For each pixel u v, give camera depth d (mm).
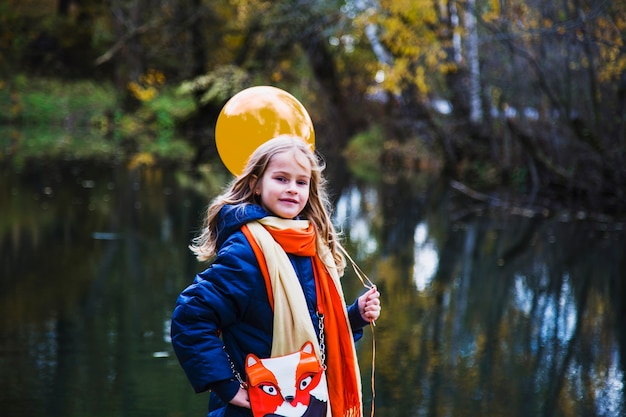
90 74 34031
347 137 22781
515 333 5770
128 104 29922
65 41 34062
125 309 6215
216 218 2697
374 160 20000
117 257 7984
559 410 4395
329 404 2607
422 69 14406
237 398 2500
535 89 12438
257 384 2492
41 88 32219
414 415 4301
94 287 6824
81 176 15062
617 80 10859
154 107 28406
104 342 5422
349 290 6898
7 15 33594
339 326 2646
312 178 2715
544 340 5621
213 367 2477
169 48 28750
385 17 14062
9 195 12133
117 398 4461
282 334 2527
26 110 30750
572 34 10609
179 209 11148
